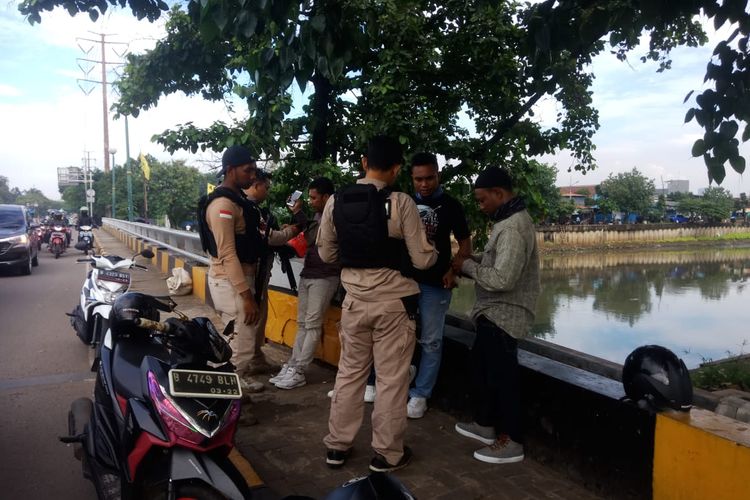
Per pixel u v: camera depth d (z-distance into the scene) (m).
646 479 2.92
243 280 4.09
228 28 3.37
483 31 5.70
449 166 6.03
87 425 3.26
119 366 2.98
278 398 4.84
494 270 3.41
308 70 3.55
